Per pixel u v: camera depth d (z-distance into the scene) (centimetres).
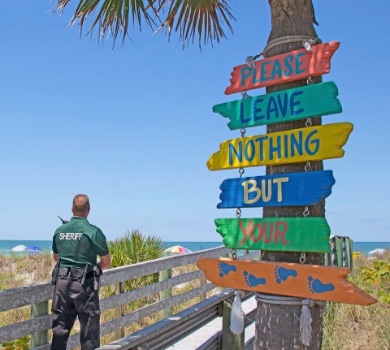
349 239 1209
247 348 583
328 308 731
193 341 636
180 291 1049
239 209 364
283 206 344
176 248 1523
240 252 1117
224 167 376
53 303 476
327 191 316
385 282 974
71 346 525
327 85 324
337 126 317
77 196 508
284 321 335
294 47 355
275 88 360
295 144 336
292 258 341
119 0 435
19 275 1258
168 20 471
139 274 658
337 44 327
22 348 458
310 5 367
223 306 518
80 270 477
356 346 648
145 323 791
